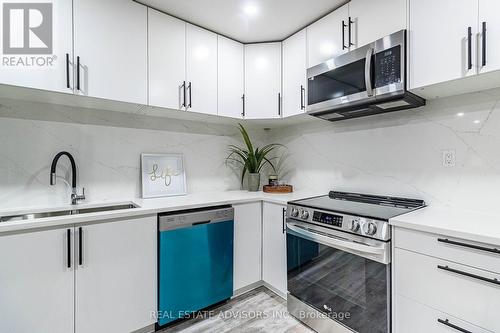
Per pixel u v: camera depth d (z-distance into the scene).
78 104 1.82
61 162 1.84
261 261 2.24
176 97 1.93
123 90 1.69
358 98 1.62
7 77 1.35
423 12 1.35
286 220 1.93
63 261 1.38
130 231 1.59
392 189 1.88
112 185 2.04
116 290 1.54
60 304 1.37
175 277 1.75
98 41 1.60
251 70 2.31
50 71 1.45
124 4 1.70
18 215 1.61
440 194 1.64
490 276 1.02
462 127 1.54
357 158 2.12
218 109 2.16
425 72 1.35
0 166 1.64
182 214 1.78
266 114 2.28
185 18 1.96
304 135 2.58
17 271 1.26
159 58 1.85
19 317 1.27
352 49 1.69
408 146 1.79
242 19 1.97
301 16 1.92
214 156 2.62
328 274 1.62
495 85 1.37
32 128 1.73
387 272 1.33
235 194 2.38
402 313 1.29
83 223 1.43
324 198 2.07
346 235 1.49
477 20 1.17
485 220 1.28
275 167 2.92
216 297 1.95
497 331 1.01
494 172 1.43
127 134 2.12
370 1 1.59
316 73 1.89
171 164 2.32
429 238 1.19
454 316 1.12
